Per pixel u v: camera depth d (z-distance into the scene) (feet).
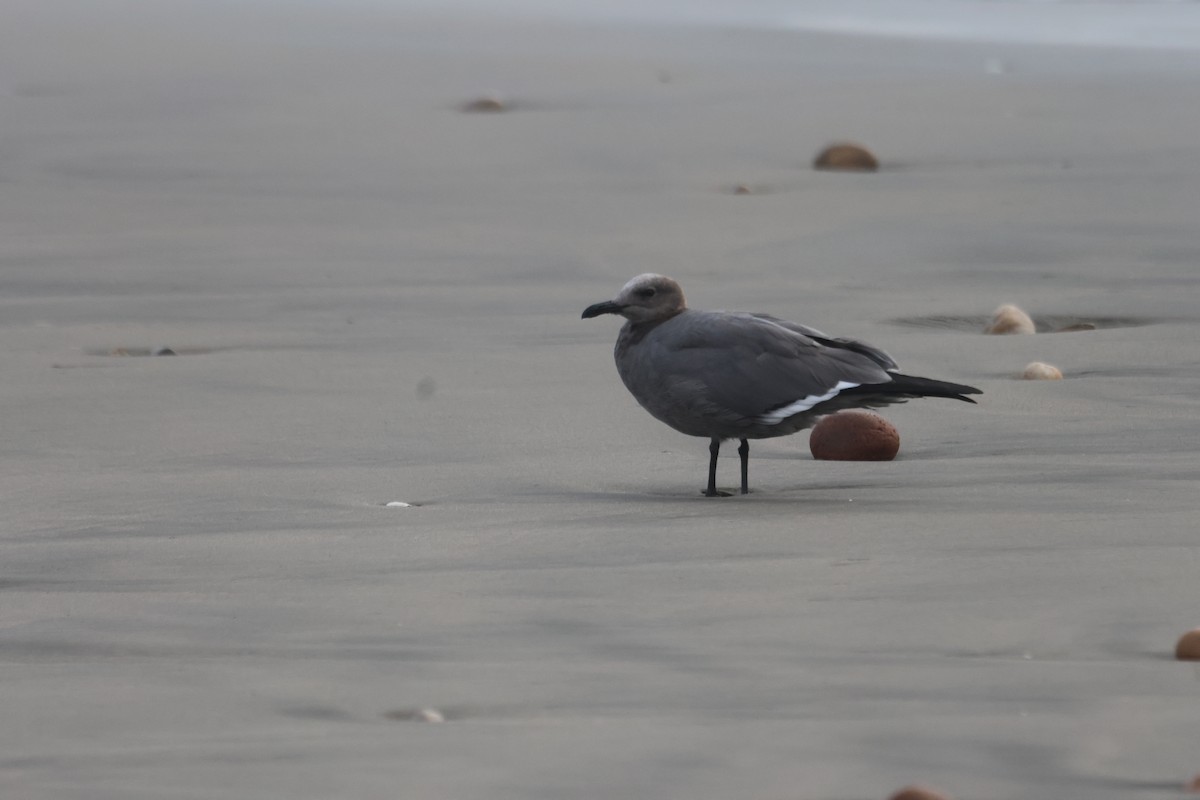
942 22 174.40
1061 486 41.27
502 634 30.01
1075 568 33.17
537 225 81.97
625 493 42.32
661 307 44.39
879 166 96.53
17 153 100.22
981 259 73.36
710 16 182.29
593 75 130.41
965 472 43.47
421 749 23.91
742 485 42.50
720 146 102.47
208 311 65.62
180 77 128.98
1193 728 24.23
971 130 105.81
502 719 25.46
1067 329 62.59
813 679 26.99
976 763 23.11
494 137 105.60
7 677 28.19
